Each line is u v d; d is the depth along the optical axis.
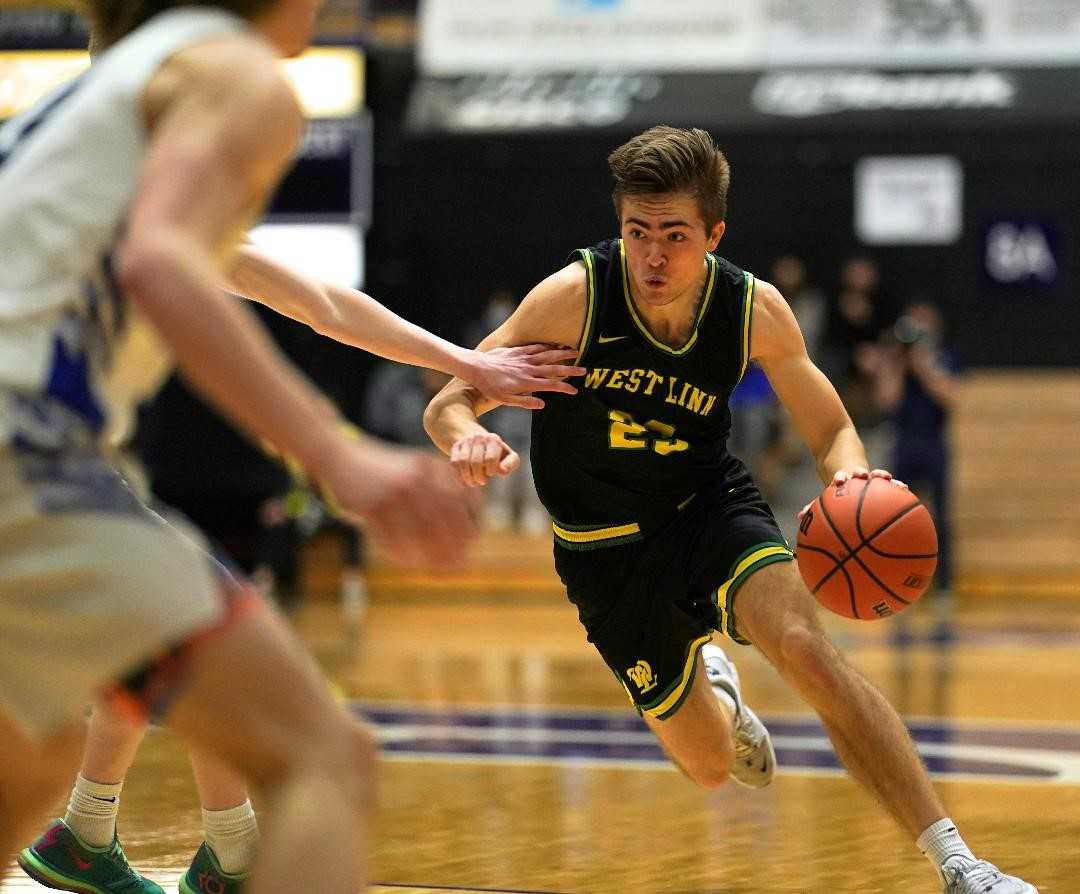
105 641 4.95
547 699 21.53
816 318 40.88
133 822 12.50
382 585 43.66
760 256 47.41
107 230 5.05
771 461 41.69
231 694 5.02
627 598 11.00
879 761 9.32
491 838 12.05
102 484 5.09
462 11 47.25
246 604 5.18
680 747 11.27
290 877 4.79
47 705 5.09
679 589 10.78
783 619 9.82
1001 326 46.81
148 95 5.06
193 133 4.86
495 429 43.34
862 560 9.76
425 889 10.20
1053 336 46.66
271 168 5.09
